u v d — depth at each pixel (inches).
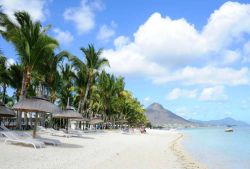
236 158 853.2
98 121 2009.1
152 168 521.0
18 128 1099.9
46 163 469.4
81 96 1854.1
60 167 446.9
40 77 1492.4
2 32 1048.8
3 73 1488.7
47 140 734.5
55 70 1469.0
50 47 999.6
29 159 492.7
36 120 723.4
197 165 627.2
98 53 1722.4
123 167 503.2
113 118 3208.7
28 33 1032.2
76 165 478.9
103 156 628.7
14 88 1638.8
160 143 1268.5
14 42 1027.9
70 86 2000.5
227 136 2554.1
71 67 1754.4
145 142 1244.5
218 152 1029.2
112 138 1332.4
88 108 2290.8
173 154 832.9
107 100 2576.3
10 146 631.8
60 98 2062.0
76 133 1215.6
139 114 4726.9
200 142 1627.7
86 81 1802.4
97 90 2394.2
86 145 842.8
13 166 419.5
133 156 685.3
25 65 1039.6
